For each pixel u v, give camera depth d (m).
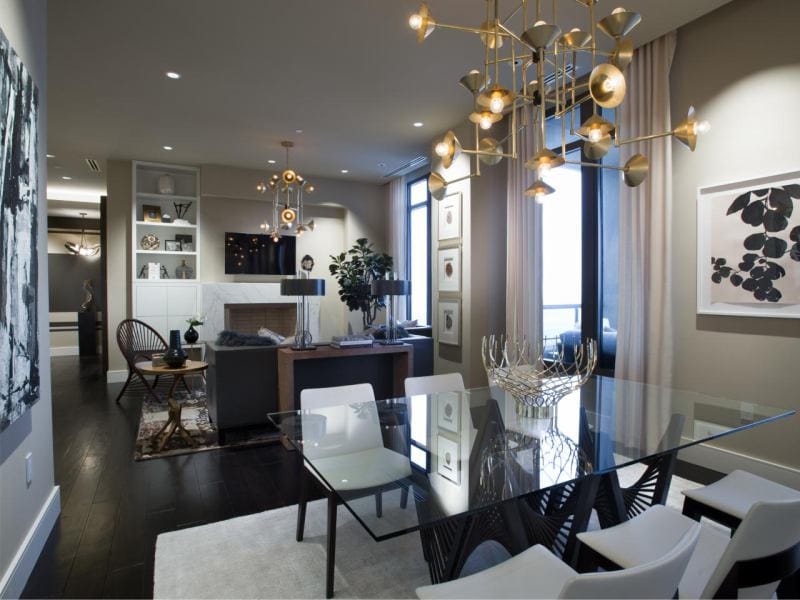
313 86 4.41
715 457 3.40
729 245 3.29
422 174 7.63
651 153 3.68
